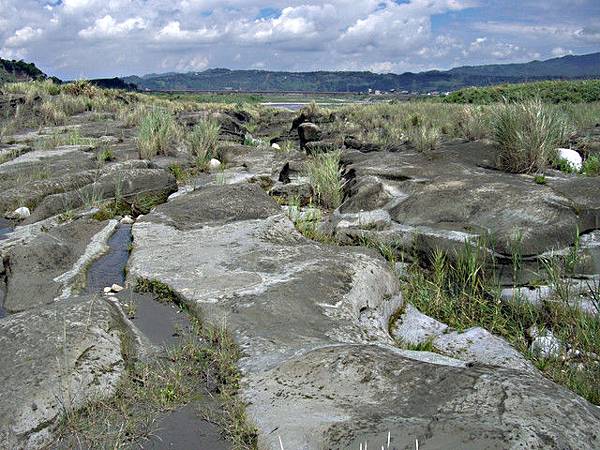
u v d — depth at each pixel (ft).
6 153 35.81
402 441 6.81
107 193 24.76
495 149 27.53
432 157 27.48
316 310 12.44
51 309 10.89
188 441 7.98
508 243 16.58
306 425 7.59
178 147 38.73
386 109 78.54
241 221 19.21
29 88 72.43
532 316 14.75
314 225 21.42
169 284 13.57
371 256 16.07
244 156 36.65
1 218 22.80
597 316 14.02
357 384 8.25
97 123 57.88
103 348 9.82
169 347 10.73
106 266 16.40
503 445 6.42
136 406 8.77
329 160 26.96
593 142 33.58
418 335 13.43
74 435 8.02
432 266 17.90
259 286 13.26
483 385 7.62
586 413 7.13
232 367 9.80
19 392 8.41
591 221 17.79
